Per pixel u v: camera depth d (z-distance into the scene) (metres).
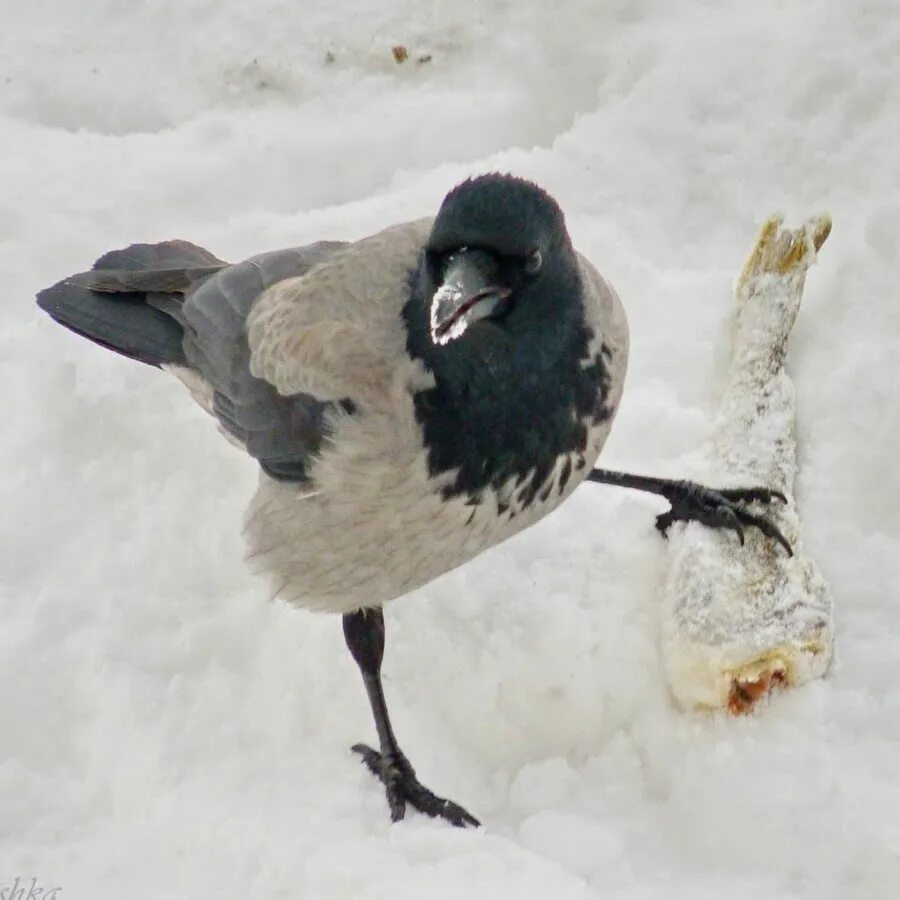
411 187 13.64
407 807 9.70
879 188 12.79
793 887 8.93
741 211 13.07
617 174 13.39
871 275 11.94
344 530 9.20
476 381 8.62
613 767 9.80
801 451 11.08
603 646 10.16
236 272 10.61
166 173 13.96
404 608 10.70
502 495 9.01
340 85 14.70
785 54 13.61
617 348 9.25
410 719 10.18
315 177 14.11
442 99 14.46
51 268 13.33
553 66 14.70
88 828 9.57
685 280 12.47
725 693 9.72
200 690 10.16
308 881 8.95
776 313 11.43
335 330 9.04
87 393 11.80
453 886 8.77
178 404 11.80
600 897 8.82
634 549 10.73
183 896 8.99
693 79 13.79
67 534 11.05
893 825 8.94
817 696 9.70
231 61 14.84
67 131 14.70
